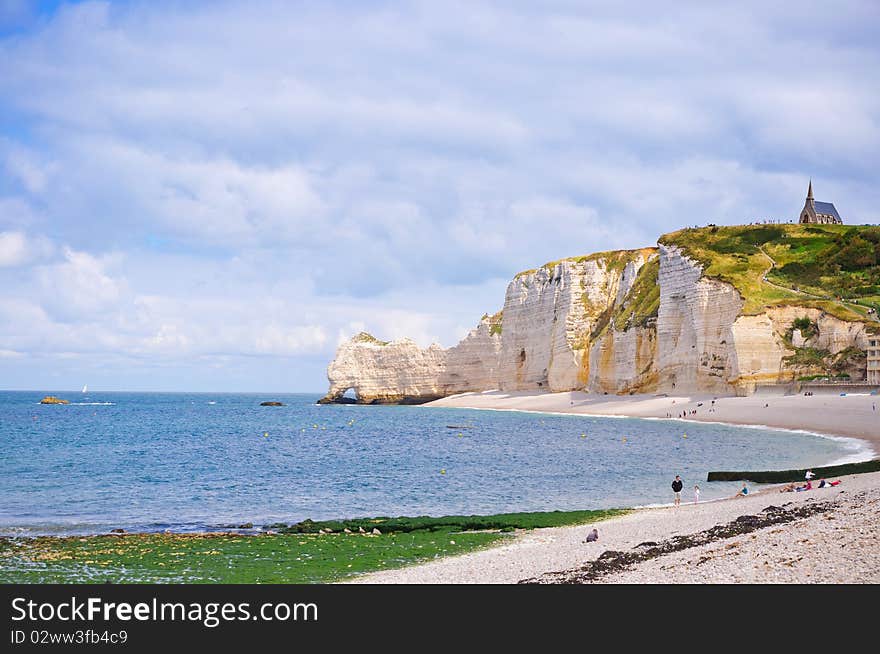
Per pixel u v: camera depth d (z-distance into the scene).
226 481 54.88
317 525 36.06
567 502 43.19
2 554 30.25
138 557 29.55
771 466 56.41
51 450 81.00
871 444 69.25
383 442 91.69
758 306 121.31
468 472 58.81
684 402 124.06
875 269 132.25
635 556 24.28
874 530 22.86
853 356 111.31
